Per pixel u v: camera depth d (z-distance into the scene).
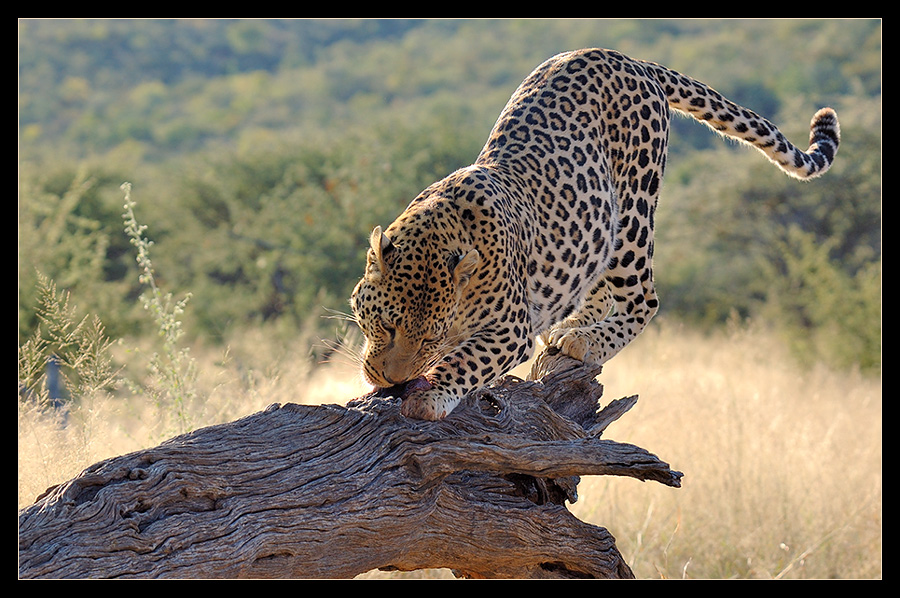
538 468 5.96
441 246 6.57
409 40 172.00
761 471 12.11
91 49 155.12
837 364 26.02
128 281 31.61
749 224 40.97
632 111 8.27
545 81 8.12
